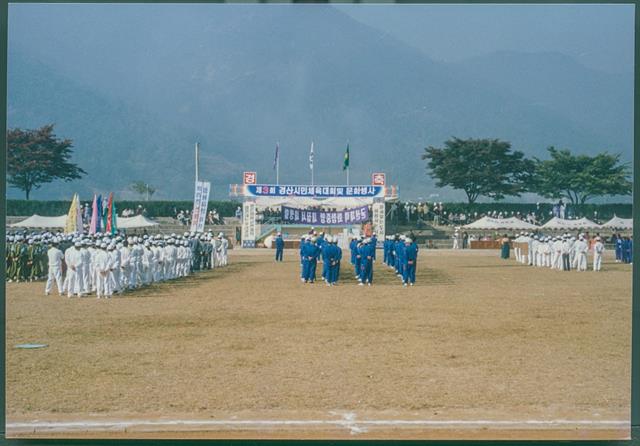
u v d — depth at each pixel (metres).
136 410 13.33
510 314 25.33
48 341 19.83
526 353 18.28
